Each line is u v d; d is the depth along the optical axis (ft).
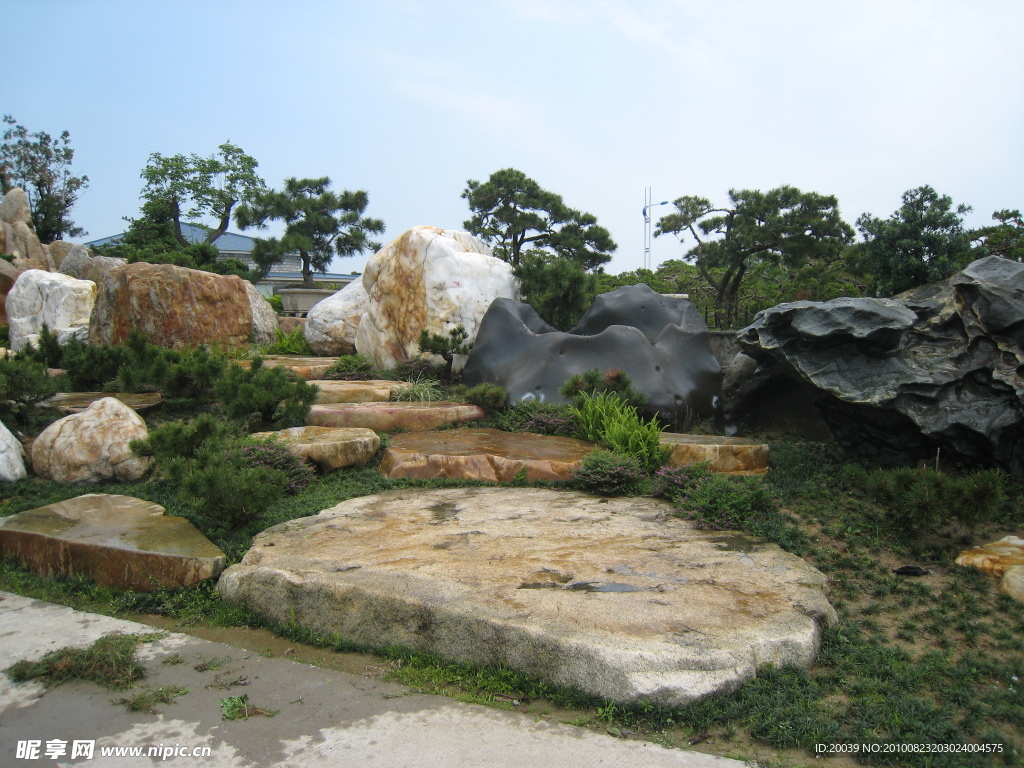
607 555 20.17
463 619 15.52
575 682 14.07
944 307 29.89
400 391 40.98
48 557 21.31
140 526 22.61
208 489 21.81
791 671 14.70
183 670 15.65
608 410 34.19
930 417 27.37
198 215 136.87
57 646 16.70
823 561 21.26
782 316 31.19
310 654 16.62
